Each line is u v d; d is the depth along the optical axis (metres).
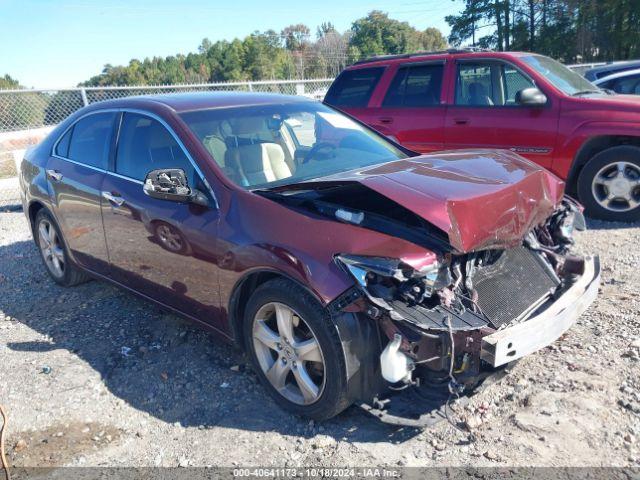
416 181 3.09
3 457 2.98
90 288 5.39
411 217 3.05
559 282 3.47
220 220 3.35
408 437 2.99
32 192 5.15
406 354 2.70
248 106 4.22
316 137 4.22
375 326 2.88
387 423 2.93
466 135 6.98
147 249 3.90
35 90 11.01
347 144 4.27
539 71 6.70
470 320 2.83
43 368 3.89
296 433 3.09
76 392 3.60
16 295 5.35
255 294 3.20
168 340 4.22
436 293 2.83
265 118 4.13
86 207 4.43
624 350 3.63
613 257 5.37
